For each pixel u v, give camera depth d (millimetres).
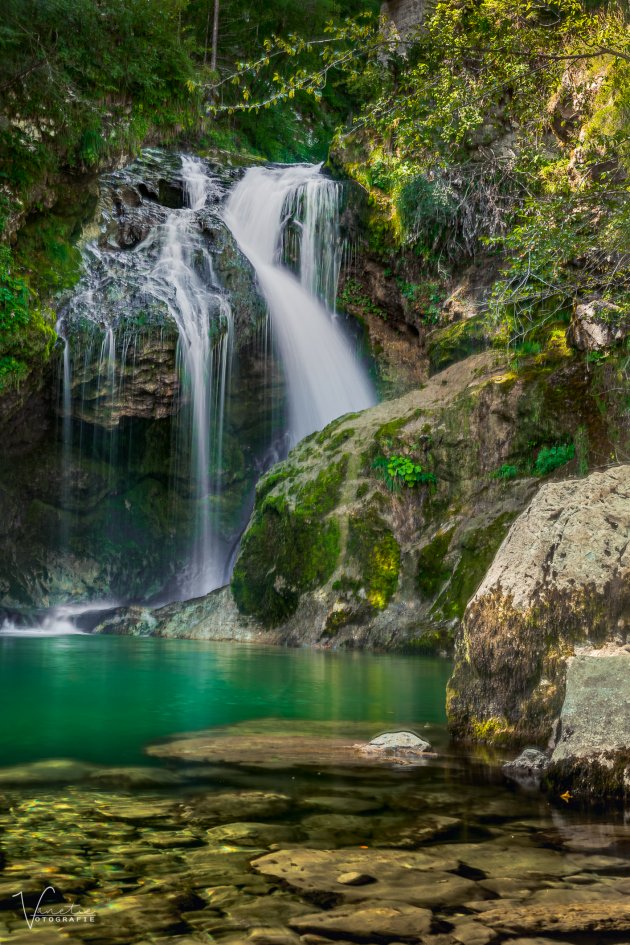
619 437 9742
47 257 14164
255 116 27828
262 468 18047
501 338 12359
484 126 14820
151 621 12461
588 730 3100
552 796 2924
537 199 9125
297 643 10383
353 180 17953
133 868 2039
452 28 8656
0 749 3709
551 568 4035
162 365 15484
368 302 18250
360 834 2387
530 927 1683
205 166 19516
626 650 3562
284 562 11281
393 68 13250
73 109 12484
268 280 17766
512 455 10625
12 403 13438
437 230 16562
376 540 10766
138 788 2955
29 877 1967
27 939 1604
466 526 10359
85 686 6082
